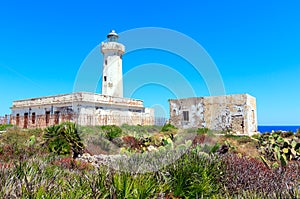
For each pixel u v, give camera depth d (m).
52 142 8.98
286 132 14.71
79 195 3.29
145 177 4.11
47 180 3.62
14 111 30.73
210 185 4.38
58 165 6.48
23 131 12.84
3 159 6.66
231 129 23.39
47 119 25.33
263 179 4.84
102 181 3.71
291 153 8.62
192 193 4.12
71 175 5.03
